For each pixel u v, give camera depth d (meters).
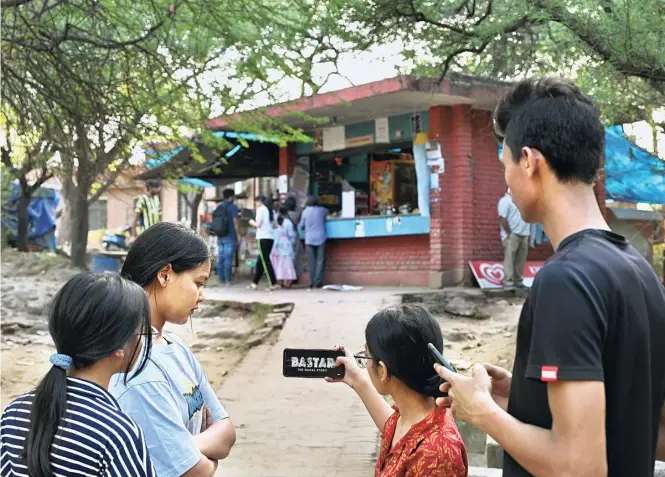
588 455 1.58
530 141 1.82
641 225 15.46
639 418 1.71
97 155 9.66
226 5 7.65
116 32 8.48
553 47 7.04
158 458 2.25
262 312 11.80
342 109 13.92
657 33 5.70
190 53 8.41
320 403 6.79
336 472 5.04
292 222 14.90
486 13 6.50
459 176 13.63
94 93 8.66
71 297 2.00
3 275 15.07
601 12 6.11
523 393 1.78
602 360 1.66
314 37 7.46
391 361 2.32
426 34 7.14
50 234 21.69
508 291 12.73
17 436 1.96
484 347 9.47
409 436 2.29
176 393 2.41
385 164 15.52
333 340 9.41
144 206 16.52
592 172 1.82
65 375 1.97
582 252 1.72
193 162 14.98
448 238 13.77
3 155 14.11
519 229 12.62
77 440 1.88
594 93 6.64
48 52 8.24
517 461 1.74
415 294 12.30
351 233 14.95
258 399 7.02
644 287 1.75
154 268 2.41
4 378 9.03
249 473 5.02
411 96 12.81
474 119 13.73
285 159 16.16
